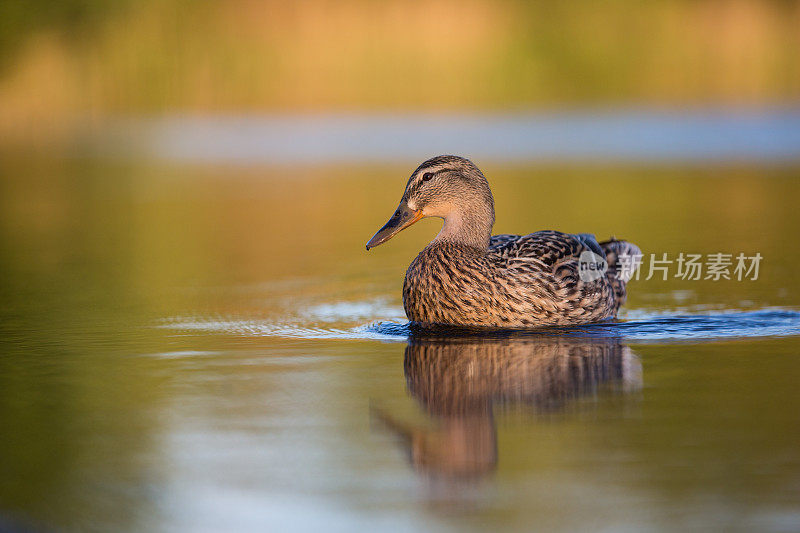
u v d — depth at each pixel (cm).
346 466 718
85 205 2514
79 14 4397
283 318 1260
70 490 682
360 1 4325
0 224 2220
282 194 2652
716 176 2803
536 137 3825
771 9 4459
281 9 4334
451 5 4331
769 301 1324
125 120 4306
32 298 1402
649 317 1234
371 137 3978
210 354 1057
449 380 935
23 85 4294
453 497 663
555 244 1220
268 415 833
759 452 728
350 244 1912
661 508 639
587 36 4453
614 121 4178
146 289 1473
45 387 926
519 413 833
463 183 1234
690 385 904
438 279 1176
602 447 745
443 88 4247
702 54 4444
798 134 3728
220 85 4288
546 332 1145
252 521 632
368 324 1221
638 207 2244
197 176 3103
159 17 4375
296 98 4247
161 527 627
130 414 839
